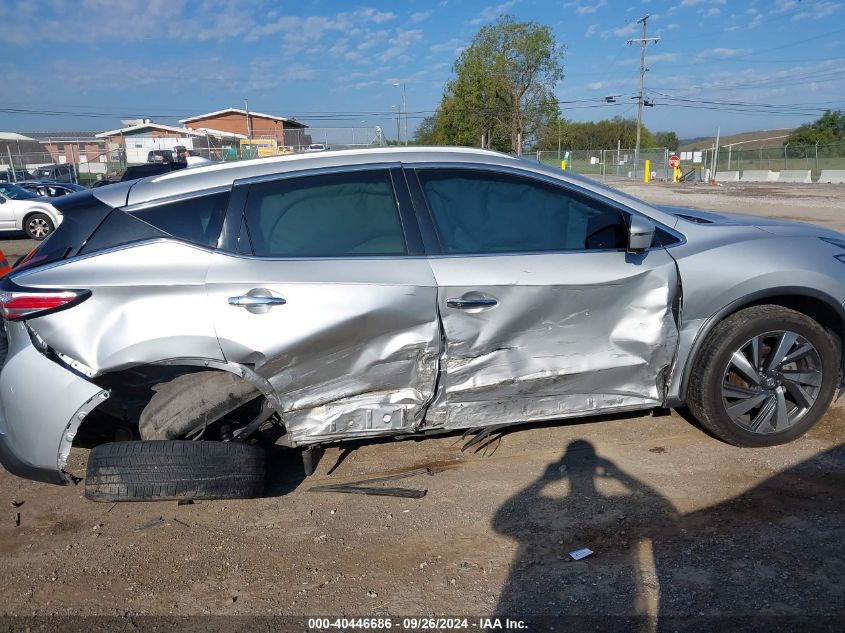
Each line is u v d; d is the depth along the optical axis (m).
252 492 3.25
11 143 47.31
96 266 3.05
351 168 3.34
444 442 4.02
